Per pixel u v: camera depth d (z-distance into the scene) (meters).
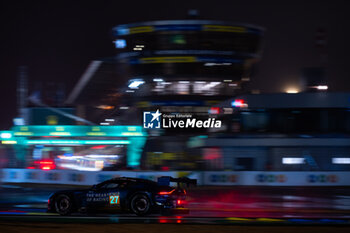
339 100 50.62
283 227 12.57
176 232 11.50
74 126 61.22
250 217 14.94
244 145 50.91
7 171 36.41
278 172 33.28
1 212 16.25
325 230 12.06
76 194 15.19
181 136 56.78
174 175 32.50
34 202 20.89
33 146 62.44
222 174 33.19
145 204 14.66
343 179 33.12
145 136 58.66
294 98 51.12
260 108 51.34
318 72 60.28
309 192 28.89
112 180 15.46
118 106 66.50
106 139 60.84
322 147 50.38
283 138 50.47
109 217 14.73
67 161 60.34
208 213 16.50
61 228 12.16
